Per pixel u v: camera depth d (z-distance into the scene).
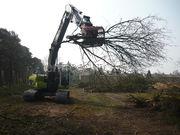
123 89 28.02
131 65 13.34
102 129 9.66
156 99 14.46
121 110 14.16
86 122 10.66
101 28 13.26
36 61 50.19
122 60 13.45
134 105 15.69
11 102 16.47
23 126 9.41
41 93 16.88
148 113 13.13
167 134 9.34
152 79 25.83
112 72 13.87
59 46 15.70
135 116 12.47
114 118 11.87
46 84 16.62
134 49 13.20
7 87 28.20
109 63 13.74
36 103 16.00
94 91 28.69
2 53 33.91
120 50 13.42
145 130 9.83
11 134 8.38
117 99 20.81
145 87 27.55
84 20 13.56
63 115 12.15
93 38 13.28
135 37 13.11
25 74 46.34
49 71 16.41
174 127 10.35
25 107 14.38
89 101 18.72
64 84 17.31
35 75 16.89
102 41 13.37
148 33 13.05
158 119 11.77
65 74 17.31
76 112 13.16
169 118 11.56
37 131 8.75
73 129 9.23
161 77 25.61
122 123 10.88
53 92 16.88
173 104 12.43
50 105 15.30
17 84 36.06
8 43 35.28
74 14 14.20
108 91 28.31
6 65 35.47
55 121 10.44
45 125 9.63
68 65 17.20
